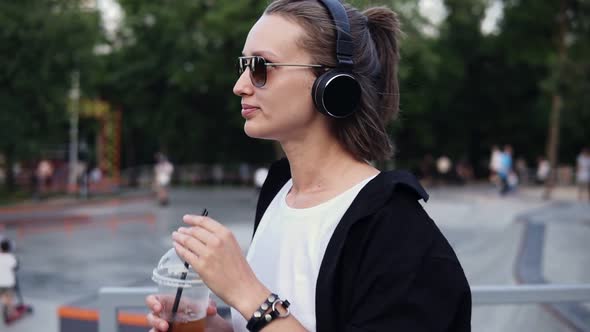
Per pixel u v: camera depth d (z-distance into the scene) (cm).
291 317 102
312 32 114
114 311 201
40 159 2608
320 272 104
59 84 2102
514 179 2209
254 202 2119
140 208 1920
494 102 3481
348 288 102
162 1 2859
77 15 2072
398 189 106
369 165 123
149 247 1130
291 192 132
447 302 96
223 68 2778
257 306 100
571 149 3588
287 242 117
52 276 859
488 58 3331
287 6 118
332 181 121
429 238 99
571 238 1007
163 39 2856
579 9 1972
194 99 3156
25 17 1931
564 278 679
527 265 745
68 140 3033
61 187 2619
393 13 130
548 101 3000
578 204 1711
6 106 2022
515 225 1259
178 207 1944
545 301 207
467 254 888
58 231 1366
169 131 3173
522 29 2119
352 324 98
